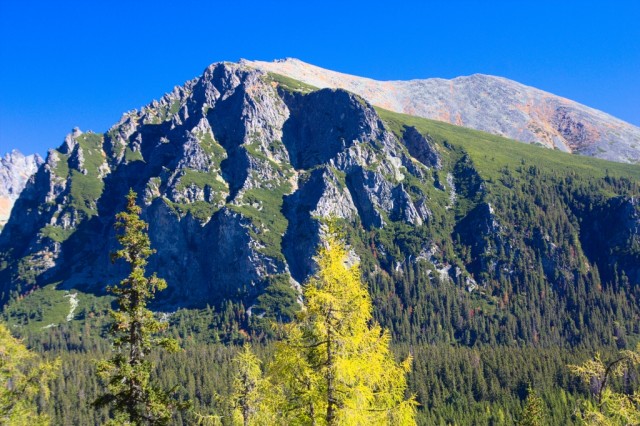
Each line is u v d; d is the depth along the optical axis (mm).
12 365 33531
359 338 26828
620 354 32406
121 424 30766
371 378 26703
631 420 30531
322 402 26438
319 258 27453
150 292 33469
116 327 32312
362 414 26047
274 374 27734
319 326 25969
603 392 32312
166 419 32156
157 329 33125
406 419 26625
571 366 33344
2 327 34000
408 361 28469
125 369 31141
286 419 30438
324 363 26500
